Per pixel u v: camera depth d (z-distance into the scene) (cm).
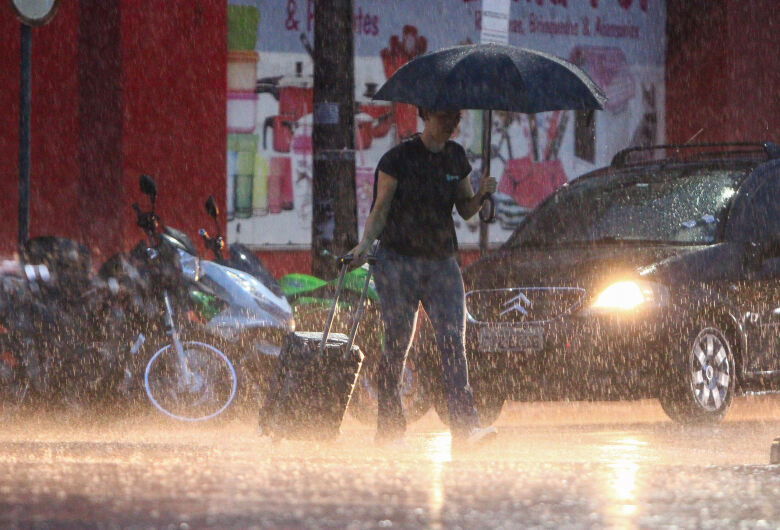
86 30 5084
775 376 3394
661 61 6369
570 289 3128
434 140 2530
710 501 1410
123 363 3059
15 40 4988
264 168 5512
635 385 3106
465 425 2516
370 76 5762
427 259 2534
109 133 5075
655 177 3588
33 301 3059
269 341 3177
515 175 6038
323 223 3703
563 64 2620
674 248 3312
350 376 2559
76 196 5078
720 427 3138
